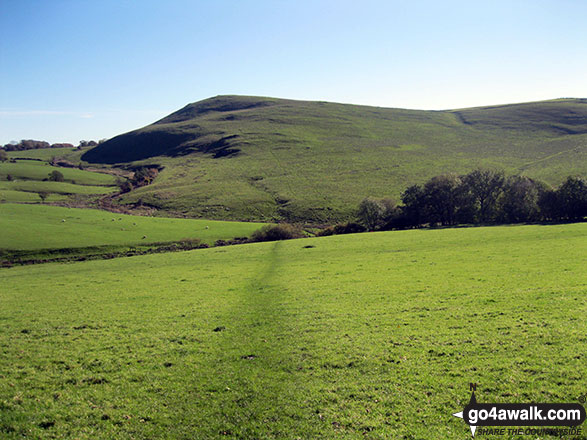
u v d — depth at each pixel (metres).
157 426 13.62
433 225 88.06
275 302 28.48
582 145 161.50
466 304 24.55
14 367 18.83
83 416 14.37
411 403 13.88
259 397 14.95
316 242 65.31
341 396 14.65
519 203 81.56
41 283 42.84
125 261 58.72
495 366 15.86
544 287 26.72
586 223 64.88
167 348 20.42
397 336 20.03
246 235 84.88
